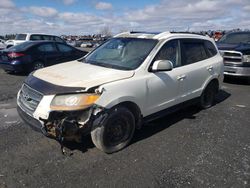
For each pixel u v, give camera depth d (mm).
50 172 3561
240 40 10648
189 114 5992
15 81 9453
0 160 3801
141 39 5020
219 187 3324
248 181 3455
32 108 3842
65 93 3613
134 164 3811
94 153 4070
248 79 9648
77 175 3512
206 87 6137
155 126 5230
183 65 5324
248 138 4797
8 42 18281
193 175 3568
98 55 5125
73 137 3678
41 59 11039
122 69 4375
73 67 4562
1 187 3215
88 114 3633
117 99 3881
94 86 3701
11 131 4797
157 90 4590
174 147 4363
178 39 5328
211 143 4551
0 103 6547
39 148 4188
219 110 6371
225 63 9555
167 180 3451
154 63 4477
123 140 4207
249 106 6832
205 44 6133
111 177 3488
